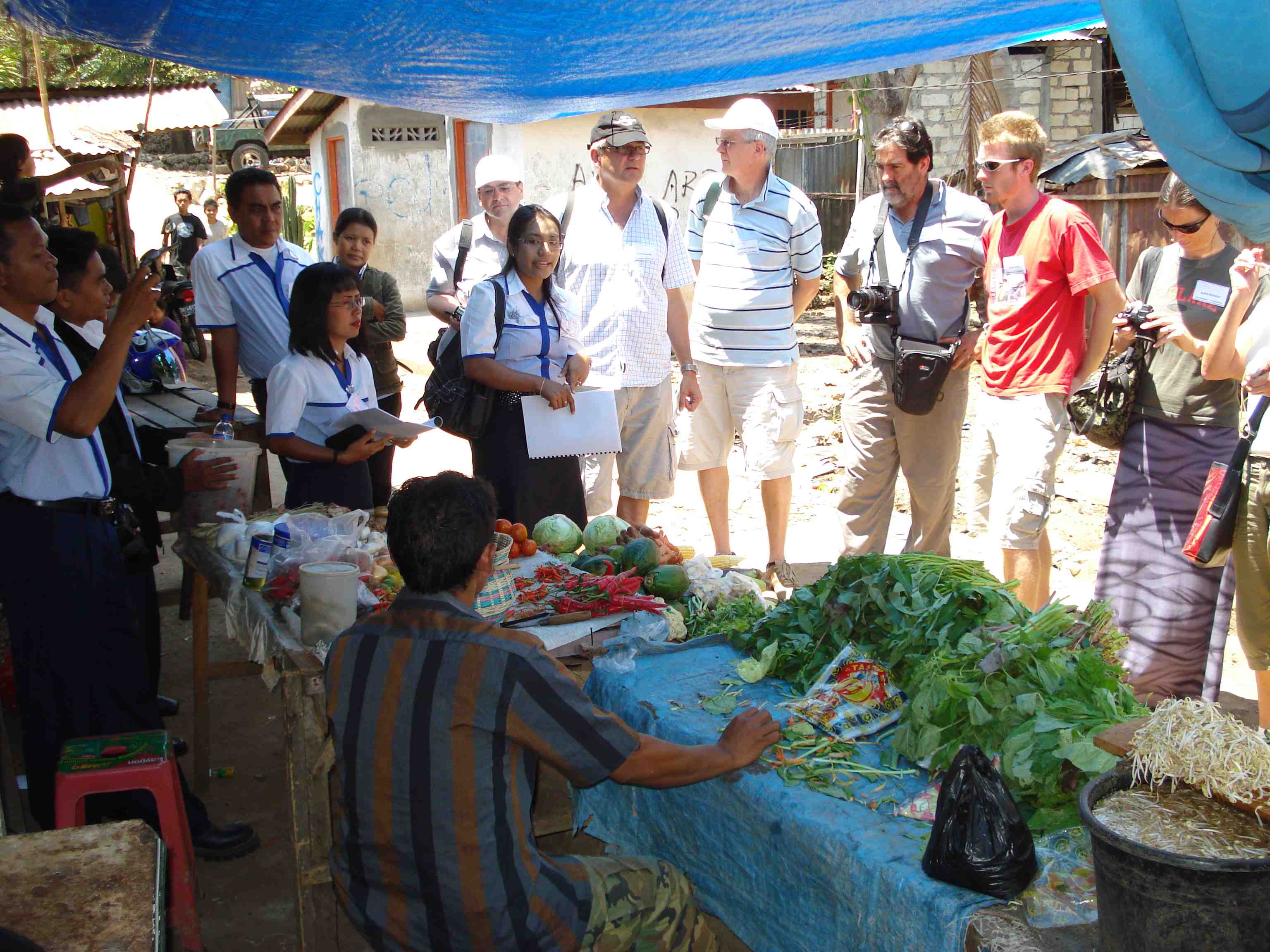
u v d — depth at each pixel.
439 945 2.18
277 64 4.66
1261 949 1.60
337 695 2.27
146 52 4.52
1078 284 4.39
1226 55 1.50
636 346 5.48
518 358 4.77
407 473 8.67
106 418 3.67
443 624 2.23
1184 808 1.81
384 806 2.18
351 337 4.50
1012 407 4.67
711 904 2.69
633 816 3.02
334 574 2.95
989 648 2.61
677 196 15.35
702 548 6.63
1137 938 1.66
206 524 4.02
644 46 4.24
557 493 4.86
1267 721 3.93
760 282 5.58
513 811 2.20
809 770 2.53
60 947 1.70
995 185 4.55
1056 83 15.89
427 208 20.22
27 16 3.90
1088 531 6.58
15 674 3.36
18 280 3.16
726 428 5.93
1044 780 2.28
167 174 29.97
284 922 3.39
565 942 2.23
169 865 3.01
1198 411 4.07
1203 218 3.85
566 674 2.25
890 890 2.12
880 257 5.12
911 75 12.66
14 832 3.33
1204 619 4.17
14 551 3.27
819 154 17.05
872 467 5.38
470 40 4.11
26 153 6.23
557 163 15.48
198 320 5.35
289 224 25.34
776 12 3.80
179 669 5.29
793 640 3.08
